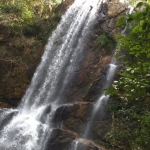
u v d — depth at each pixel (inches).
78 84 477.4
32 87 528.1
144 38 105.4
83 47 537.6
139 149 246.8
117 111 334.3
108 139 320.2
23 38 590.2
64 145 328.8
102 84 420.5
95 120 359.6
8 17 607.8
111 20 552.1
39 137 359.6
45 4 692.1
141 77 114.1
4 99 517.0
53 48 576.7
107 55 489.7
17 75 537.0
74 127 367.9
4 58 557.3
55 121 394.9
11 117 434.3
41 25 624.7
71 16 630.5
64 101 468.4
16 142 372.2
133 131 287.0
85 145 312.2
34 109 489.4
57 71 532.1
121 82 122.5
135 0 546.0
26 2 681.6
